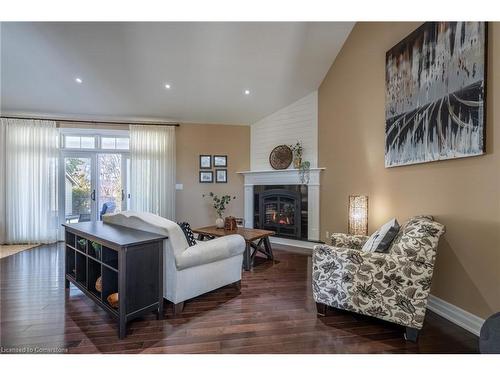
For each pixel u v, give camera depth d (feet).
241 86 15.61
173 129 18.70
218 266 8.68
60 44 11.83
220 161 19.70
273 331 6.82
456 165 7.48
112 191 18.28
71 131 17.44
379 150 10.96
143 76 14.34
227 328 6.95
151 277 7.14
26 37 11.35
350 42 12.82
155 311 7.57
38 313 7.68
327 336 6.61
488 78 6.57
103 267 7.33
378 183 11.02
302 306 8.27
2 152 16.19
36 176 16.61
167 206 18.54
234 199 19.93
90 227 8.62
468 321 7.04
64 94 15.34
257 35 12.12
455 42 7.33
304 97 16.78
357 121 12.42
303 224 16.44
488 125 6.58
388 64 10.21
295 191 16.75
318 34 12.58
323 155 15.42
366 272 6.88
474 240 6.95
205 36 11.95
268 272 11.53
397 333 6.77
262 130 19.33
